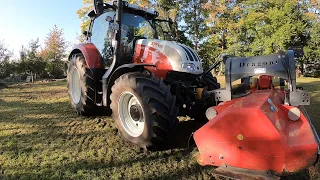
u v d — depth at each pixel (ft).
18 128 14.26
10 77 58.29
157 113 10.08
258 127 7.07
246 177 7.10
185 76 12.81
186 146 11.50
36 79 56.80
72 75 17.97
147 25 16.07
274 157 6.93
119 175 9.04
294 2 59.52
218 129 7.64
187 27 67.36
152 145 10.49
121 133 11.91
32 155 10.66
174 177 8.93
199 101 11.68
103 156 10.60
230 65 9.75
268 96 8.21
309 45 61.26
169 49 12.75
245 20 61.77
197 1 65.87
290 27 57.77
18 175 9.02
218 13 65.05
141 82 10.75
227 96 9.77
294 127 7.86
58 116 16.87
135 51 13.88
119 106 11.94
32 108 19.48
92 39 16.85
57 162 10.02
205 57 69.10
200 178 8.82
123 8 15.01
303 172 8.95
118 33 13.32
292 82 8.68
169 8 63.31
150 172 9.28
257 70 9.18
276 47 59.31
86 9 63.31
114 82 12.56
